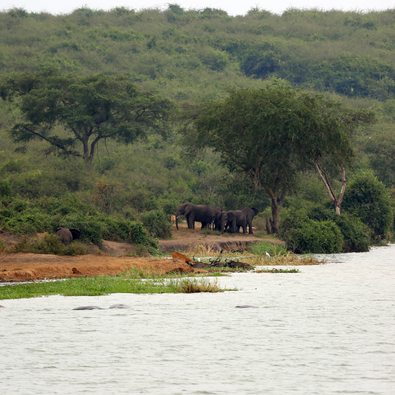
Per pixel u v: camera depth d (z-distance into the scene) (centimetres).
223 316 4219
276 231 13550
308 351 3089
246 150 12962
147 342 3325
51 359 2930
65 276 7169
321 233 12062
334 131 12675
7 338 3434
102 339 3406
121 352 3075
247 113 12694
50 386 2466
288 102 12438
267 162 13112
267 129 12144
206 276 7325
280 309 4550
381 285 6212
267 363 2844
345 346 3206
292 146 12506
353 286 6128
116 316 4238
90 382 2523
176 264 8156
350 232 12825
